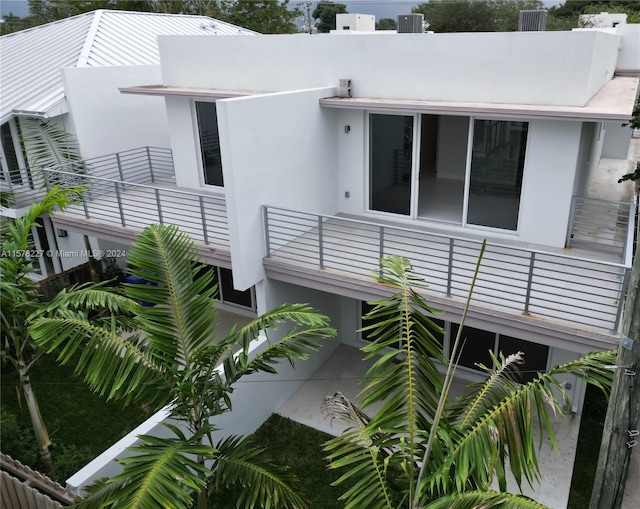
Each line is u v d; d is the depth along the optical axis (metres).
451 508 3.63
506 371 4.64
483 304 7.82
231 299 13.39
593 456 8.48
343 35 10.57
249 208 9.08
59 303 6.21
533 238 9.78
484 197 10.09
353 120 10.94
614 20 26.20
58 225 12.66
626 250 7.48
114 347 5.27
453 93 9.86
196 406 5.46
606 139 19.31
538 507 3.36
